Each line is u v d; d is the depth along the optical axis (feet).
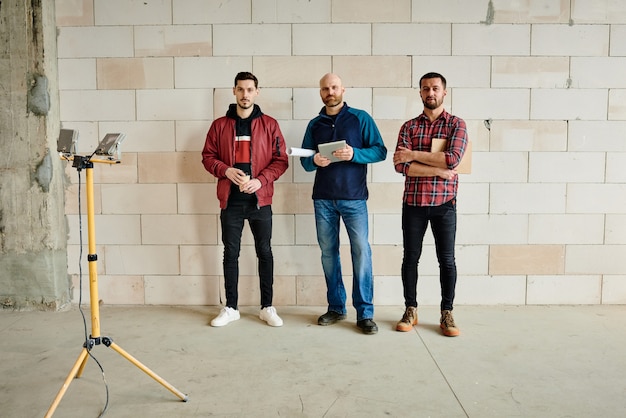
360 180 9.70
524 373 7.80
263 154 10.07
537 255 11.22
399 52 10.87
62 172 11.23
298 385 7.42
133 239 11.35
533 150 11.03
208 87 11.02
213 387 7.37
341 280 10.32
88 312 10.94
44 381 7.56
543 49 10.86
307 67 10.92
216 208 11.23
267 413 6.63
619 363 8.17
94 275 6.78
